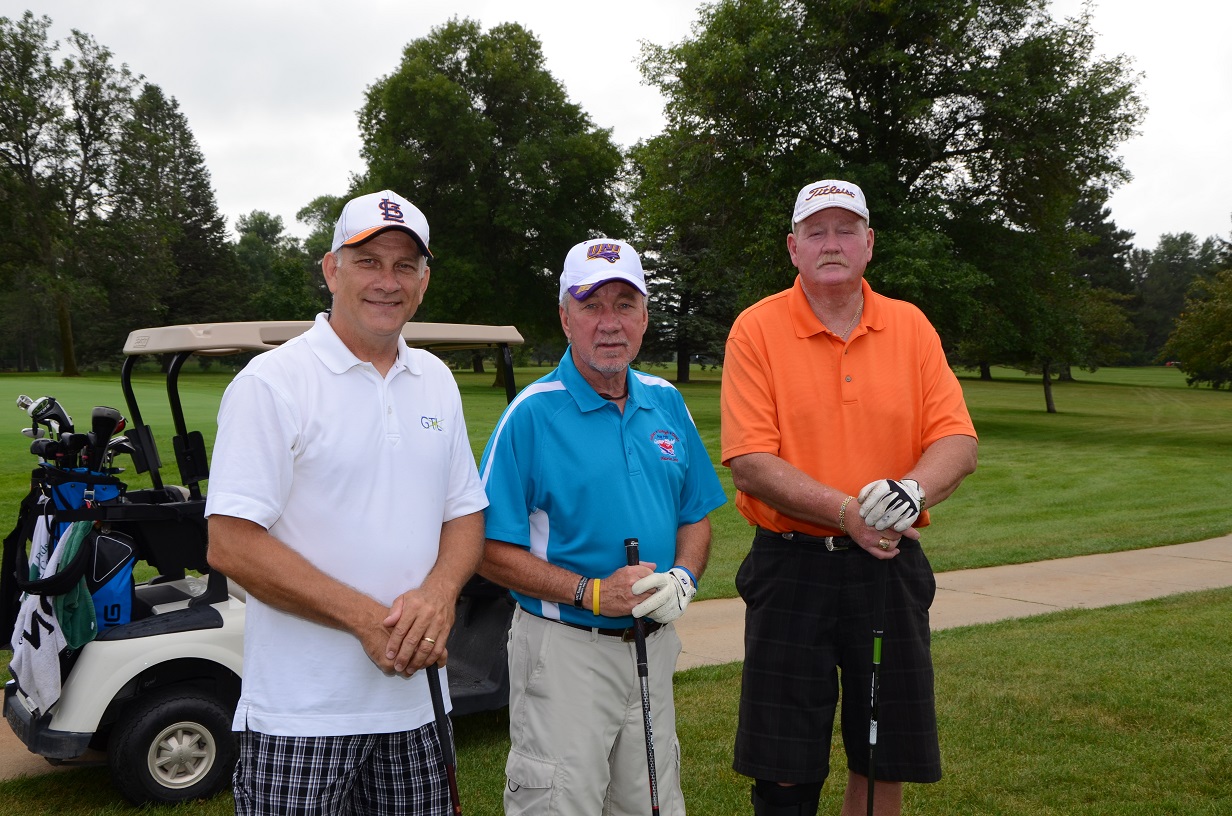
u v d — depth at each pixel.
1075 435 26.06
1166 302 100.62
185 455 3.87
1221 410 39.19
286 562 1.88
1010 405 41.50
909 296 22.12
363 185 40.84
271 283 64.25
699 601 6.96
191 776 3.62
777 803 2.62
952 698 4.59
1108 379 71.12
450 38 40.56
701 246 49.19
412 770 2.06
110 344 60.59
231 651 3.62
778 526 2.67
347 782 1.99
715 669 5.18
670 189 25.84
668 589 2.19
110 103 48.50
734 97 23.00
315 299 63.09
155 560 3.70
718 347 50.56
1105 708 4.42
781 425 2.64
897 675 2.58
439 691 2.10
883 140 24.58
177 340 3.68
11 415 19.61
